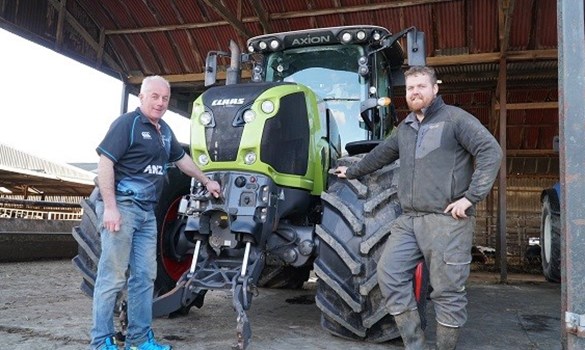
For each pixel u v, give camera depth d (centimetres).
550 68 734
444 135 213
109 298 222
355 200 265
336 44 368
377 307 248
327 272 256
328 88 365
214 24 764
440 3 676
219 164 268
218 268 257
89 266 285
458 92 916
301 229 278
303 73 373
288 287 487
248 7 737
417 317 220
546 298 482
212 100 280
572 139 198
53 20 711
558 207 568
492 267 837
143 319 237
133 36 804
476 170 205
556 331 325
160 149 238
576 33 201
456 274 207
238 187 260
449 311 209
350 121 356
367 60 349
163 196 312
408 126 227
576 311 193
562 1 204
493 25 682
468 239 211
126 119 229
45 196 1445
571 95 199
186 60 827
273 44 369
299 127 287
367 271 249
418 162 217
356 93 358
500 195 648
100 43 793
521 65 722
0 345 247
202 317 329
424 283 222
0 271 538
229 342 262
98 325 221
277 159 270
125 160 230
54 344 250
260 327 305
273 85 284
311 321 328
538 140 1176
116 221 219
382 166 250
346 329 265
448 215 210
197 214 262
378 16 714
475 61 698
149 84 235
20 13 657
